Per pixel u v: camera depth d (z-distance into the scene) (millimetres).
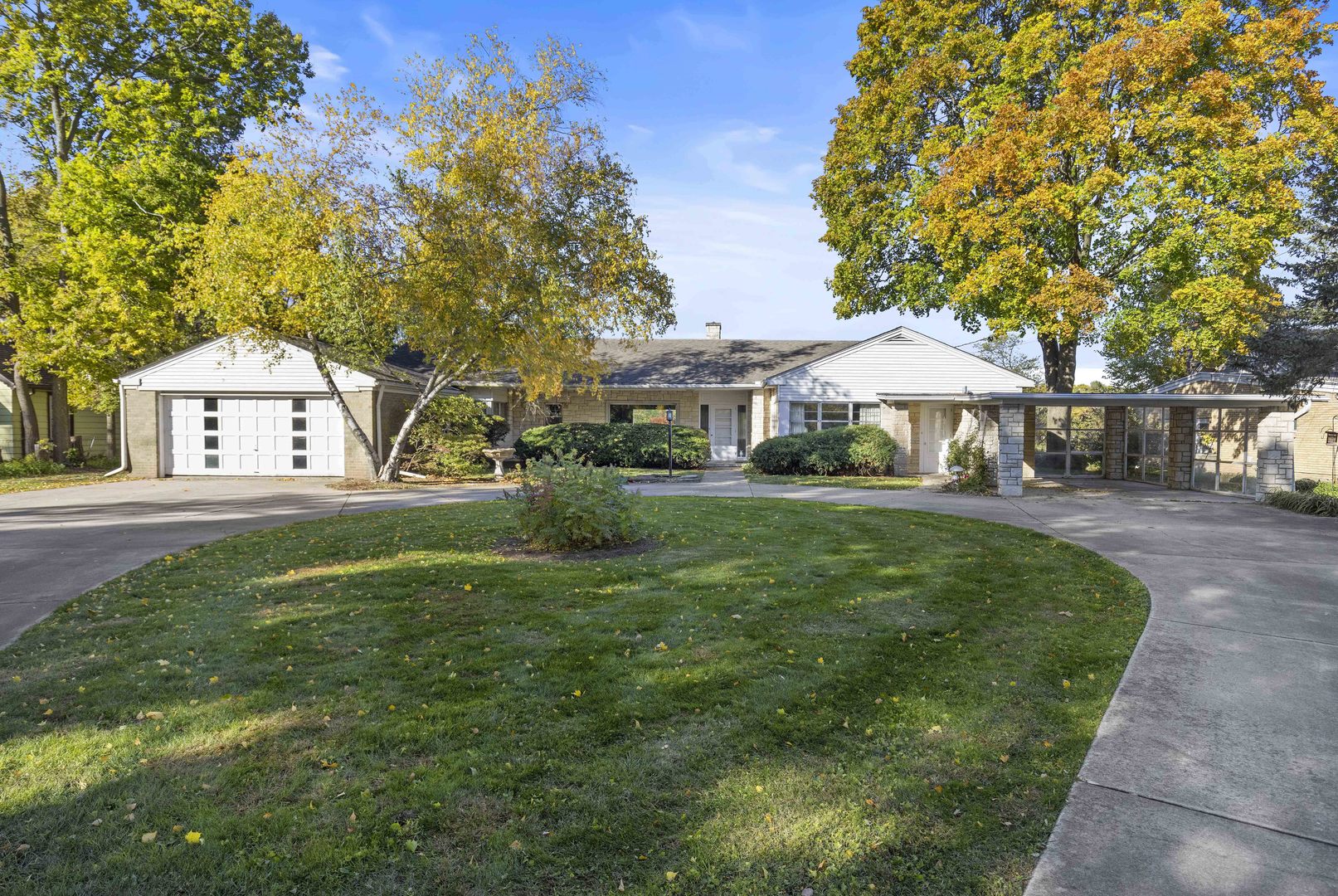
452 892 2572
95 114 22188
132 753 3559
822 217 24625
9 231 21969
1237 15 18266
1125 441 19484
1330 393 17344
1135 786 3270
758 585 6844
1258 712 4055
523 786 3270
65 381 23641
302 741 3693
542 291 16438
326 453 19000
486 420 21844
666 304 18609
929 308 22984
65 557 8289
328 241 15367
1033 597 6570
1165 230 17844
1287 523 11094
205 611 6004
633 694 4285
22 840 2861
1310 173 15852
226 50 22938
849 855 2775
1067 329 18641
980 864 2719
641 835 2914
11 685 4426
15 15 19891
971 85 20781
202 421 19203
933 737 3760
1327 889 2535
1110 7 18688
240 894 2564
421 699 4219
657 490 16406
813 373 22578
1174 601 6410
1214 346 17641
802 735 3766
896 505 13188
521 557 8172
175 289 18219
